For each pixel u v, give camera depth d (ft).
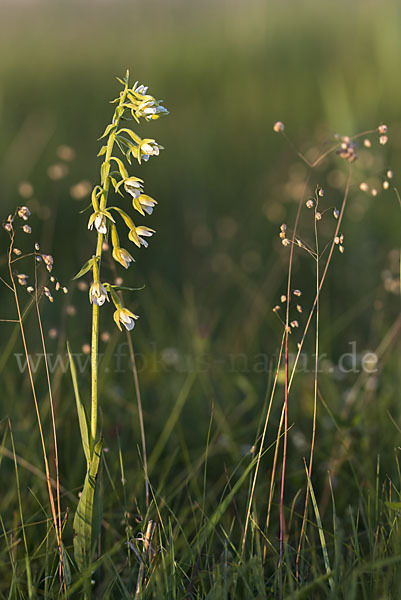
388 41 28.30
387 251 17.84
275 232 20.02
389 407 11.60
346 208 19.15
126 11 52.08
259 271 18.10
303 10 45.91
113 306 15.49
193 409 12.15
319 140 22.67
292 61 40.68
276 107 33.24
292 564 8.11
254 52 42.57
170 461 10.13
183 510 9.18
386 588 7.01
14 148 23.98
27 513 9.25
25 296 15.15
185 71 40.27
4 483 9.93
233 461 10.83
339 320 15.23
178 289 17.40
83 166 24.07
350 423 10.32
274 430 11.35
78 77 40.75
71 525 9.03
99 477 8.04
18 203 20.70
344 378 13.06
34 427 11.18
